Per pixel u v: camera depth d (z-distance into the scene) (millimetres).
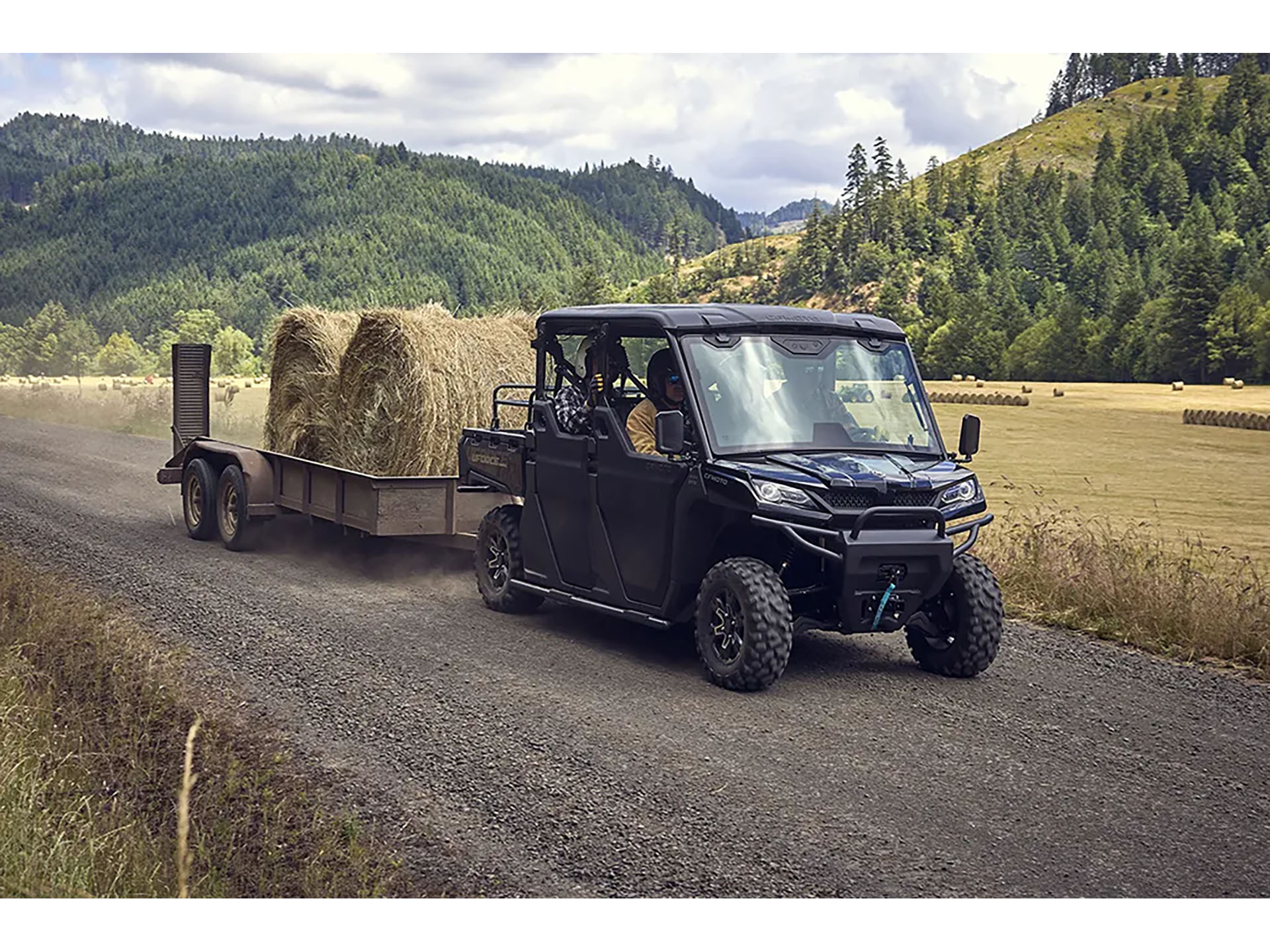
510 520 9562
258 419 25859
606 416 8445
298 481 11812
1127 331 168875
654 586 8117
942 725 6812
